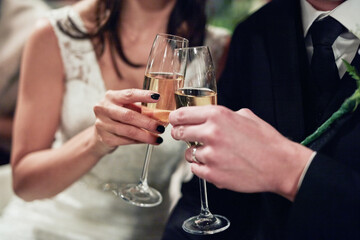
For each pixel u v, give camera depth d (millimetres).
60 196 1122
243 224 744
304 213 541
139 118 658
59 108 1084
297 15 764
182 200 810
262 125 564
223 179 543
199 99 586
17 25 1547
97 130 726
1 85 1518
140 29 1076
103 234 1104
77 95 1080
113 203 1105
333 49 712
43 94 1057
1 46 1535
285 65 753
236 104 821
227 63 849
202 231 630
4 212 1188
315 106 724
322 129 648
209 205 773
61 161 933
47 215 1119
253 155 533
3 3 1552
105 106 682
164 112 645
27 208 1137
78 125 1087
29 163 995
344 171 544
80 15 1069
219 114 526
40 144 1051
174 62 627
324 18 705
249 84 795
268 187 554
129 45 1083
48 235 1105
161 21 1081
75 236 1101
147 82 652
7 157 1508
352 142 625
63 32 1061
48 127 1064
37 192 1001
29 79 1052
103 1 1061
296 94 735
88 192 1108
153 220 1116
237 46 834
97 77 1082
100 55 1079
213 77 608
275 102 748
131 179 1091
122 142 723
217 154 527
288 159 546
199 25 1101
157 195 748
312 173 541
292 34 757
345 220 530
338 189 533
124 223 1107
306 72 740
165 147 1074
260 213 732
